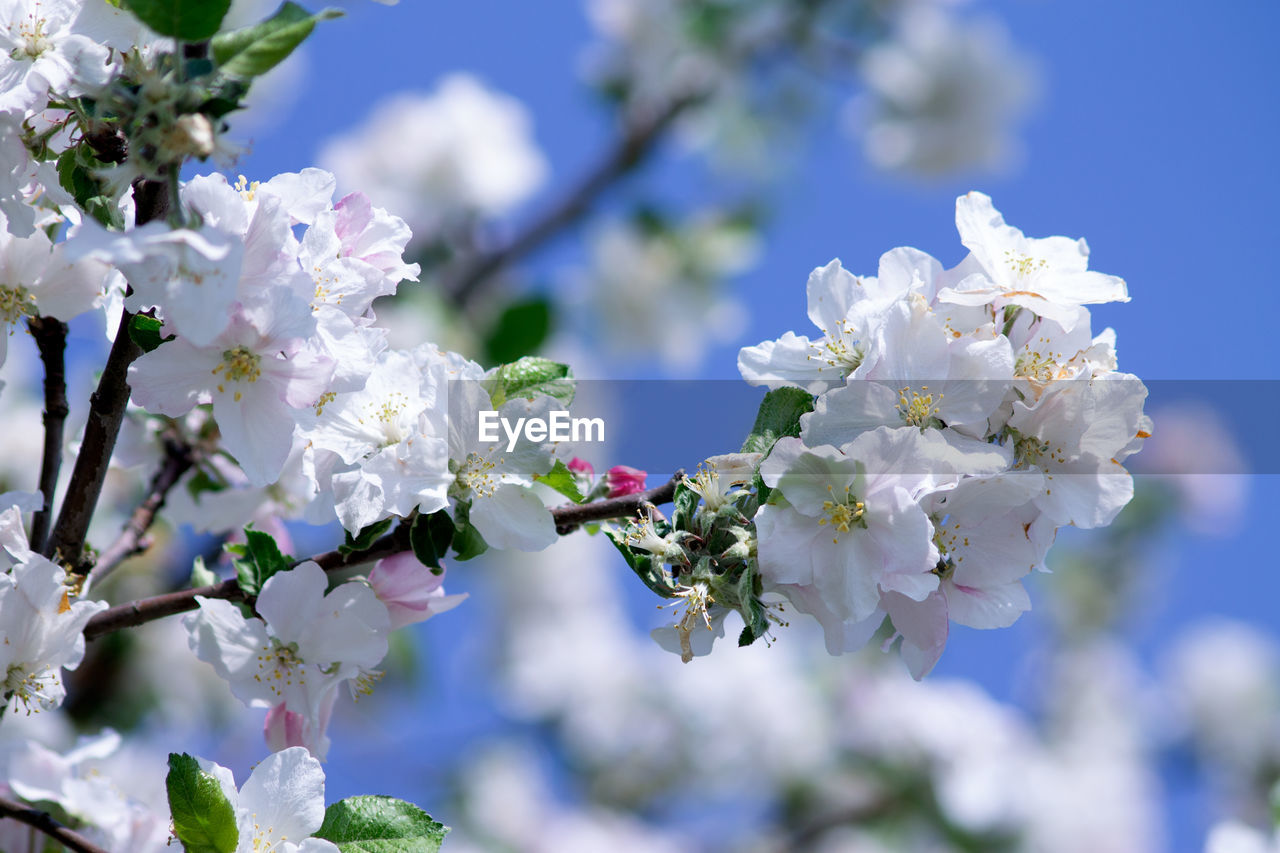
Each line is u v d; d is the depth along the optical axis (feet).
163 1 2.50
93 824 2.87
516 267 5.38
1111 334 2.76
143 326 2.65
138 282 2.56
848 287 2.76
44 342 2.80
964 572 2.71
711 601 2.68
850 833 5.55
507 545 2.73
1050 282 2.72
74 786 2.86
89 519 2.79
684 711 5.95
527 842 5.61
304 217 2.71
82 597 2.79
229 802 2.64
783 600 2.72
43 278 2.76
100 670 3.70
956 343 2.69
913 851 5.43
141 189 2.59
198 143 2.51
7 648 2.70
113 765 3.57
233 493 3.15
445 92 5.87
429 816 2.68
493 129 5.83
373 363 2.70
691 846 5.81
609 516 2.76
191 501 3.17
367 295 2.74
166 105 2.51
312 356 2.66
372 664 2.78
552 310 4.91
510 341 4.88
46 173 2.68
